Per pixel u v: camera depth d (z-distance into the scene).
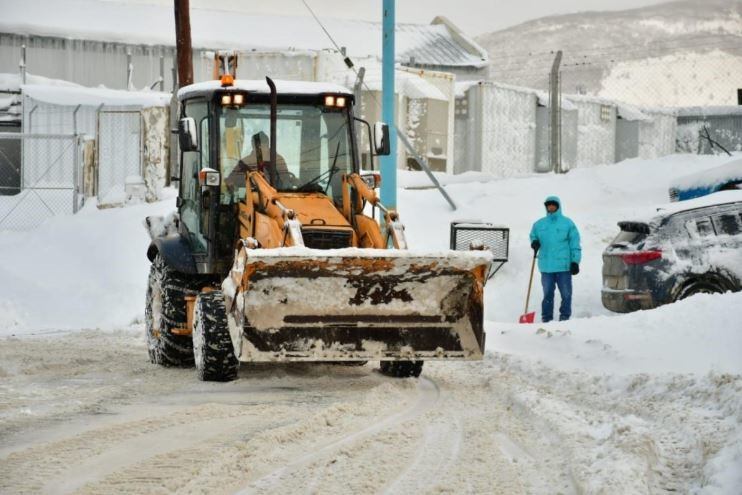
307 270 15.24
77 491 9.42
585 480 9.37
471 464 10.53
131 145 45.88
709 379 13.39
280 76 59.69
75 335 25.20
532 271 25.59
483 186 40.03
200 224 18.22
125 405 14.38
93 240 36.44
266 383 16.64
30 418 13.27
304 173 17.97
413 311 15.74
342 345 15.61
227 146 17.92
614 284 24.53
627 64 151.75
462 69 87.00
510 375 16.86
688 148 74.88
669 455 10.66
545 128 67.38
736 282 23.66
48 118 53.66
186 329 18.48
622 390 14.46
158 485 9.62
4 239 38.06
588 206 37.88
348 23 86.69
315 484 9.66
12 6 78.44
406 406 14.29
